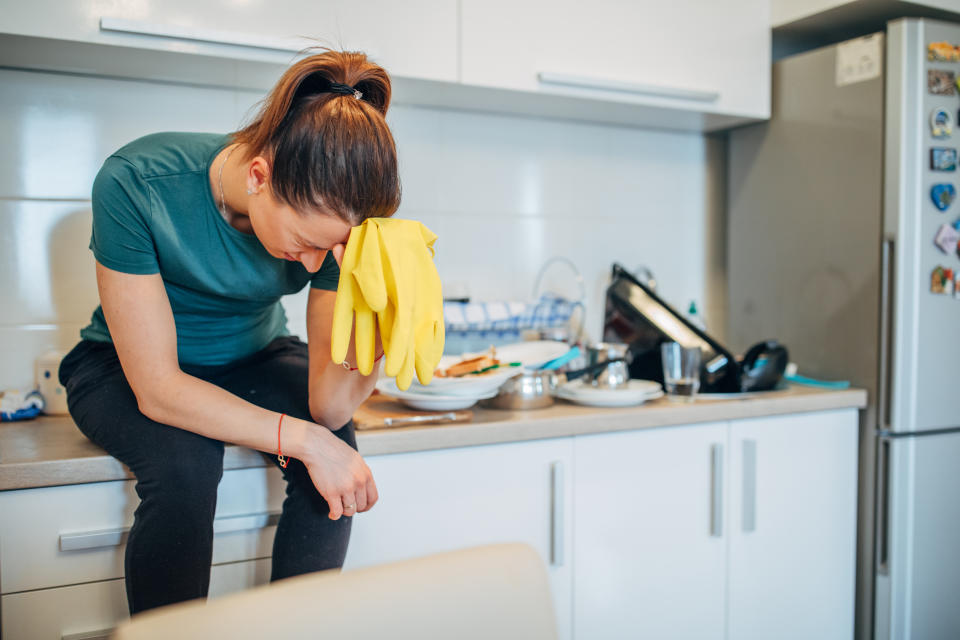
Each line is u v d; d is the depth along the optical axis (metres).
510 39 1.67
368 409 1.47
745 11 1.94
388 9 1.54
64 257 1.57
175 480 1.01
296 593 0.50
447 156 1.92
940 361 1.75
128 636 0.43
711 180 2.29
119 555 1.16
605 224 2.13
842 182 1.83
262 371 1.27
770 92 2.02
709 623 1.63
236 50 1.42
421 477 1.34
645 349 1.81
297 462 1.14
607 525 1.51
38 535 1.11
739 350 2.17
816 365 1.92
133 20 1.32
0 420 1.42
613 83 1.76
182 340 1.20
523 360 1.57
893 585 1.74
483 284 1.98
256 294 1.16
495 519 1.41
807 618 1.74
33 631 1.12
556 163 2.06
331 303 1.15
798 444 1.71
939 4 1.81
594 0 1.75
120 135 1.60
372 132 0.91
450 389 1.38
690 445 1.59
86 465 1.12
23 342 1.55
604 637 1.52
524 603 0.58
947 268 1.75
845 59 1.82
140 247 1.02
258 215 0.96
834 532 1.76
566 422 1.44
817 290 1.92
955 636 1.83
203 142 1.09
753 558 1.67
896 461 1.72
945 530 1.79
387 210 0.96
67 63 1.48
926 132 1.70
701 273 2.28
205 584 1.04
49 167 1.55
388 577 0.54
